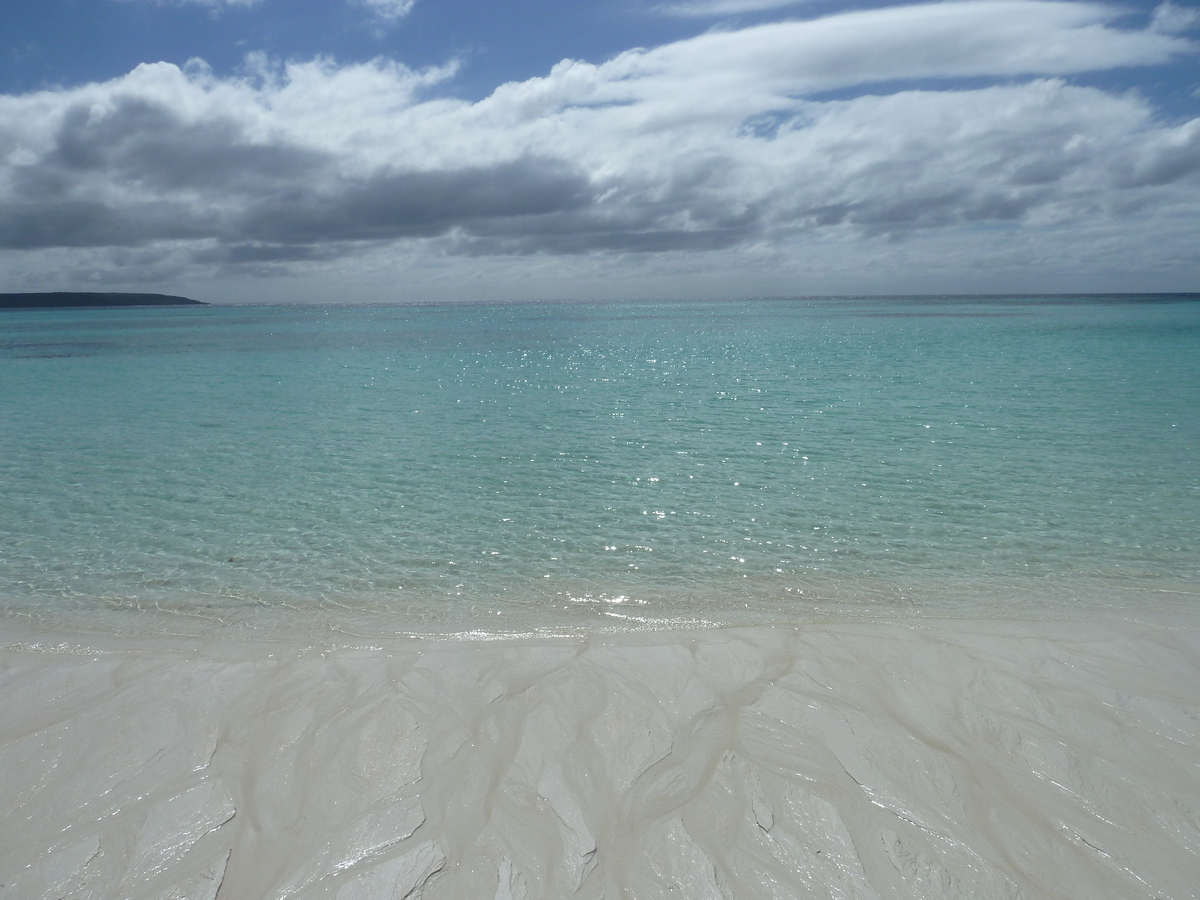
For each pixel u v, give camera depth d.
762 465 14.05
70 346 47.62
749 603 7.82
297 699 5.76
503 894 3.92
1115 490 12.01
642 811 4.52
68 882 4.00
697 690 5.85
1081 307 113.62
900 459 14.39
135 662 6.46
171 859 4.16
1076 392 22.72
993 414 19.16
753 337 55.16
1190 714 5.43
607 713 5.53
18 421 19.39
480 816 4.48
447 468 14.12
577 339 55.81
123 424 18.95
